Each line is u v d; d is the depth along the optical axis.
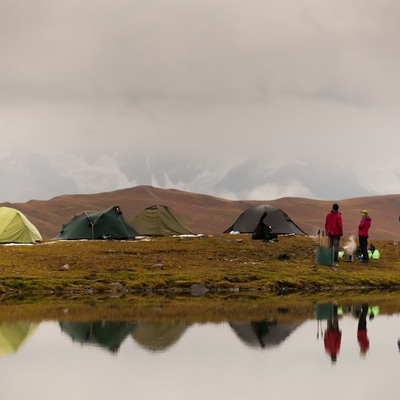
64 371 29.55
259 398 25.67
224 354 33.00
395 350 34.16
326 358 32.34
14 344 35.16
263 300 52.72
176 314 44.91
